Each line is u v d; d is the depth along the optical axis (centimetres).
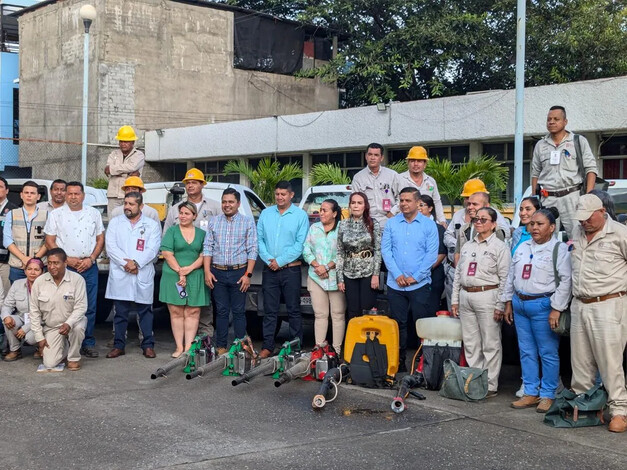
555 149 777
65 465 516
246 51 3145
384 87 2908
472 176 1556
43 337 814
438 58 2789
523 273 685
